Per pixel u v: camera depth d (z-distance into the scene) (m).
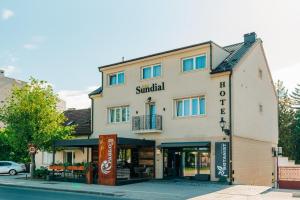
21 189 20.94
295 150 50.47
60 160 32.03
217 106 22.78
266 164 27.53
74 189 19.58
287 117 52.28
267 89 28.70
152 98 25.94
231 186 20.23
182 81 24.53
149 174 25.30
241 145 23.19
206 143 22.59
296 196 16.28
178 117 24.52
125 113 27.80
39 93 27.55
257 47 26.84
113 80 29.03
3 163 33.62
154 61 26.20
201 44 23.56
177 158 24.42
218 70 22.91
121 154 27.36
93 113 29.83
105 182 22.12
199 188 19.38
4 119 27.33
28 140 27.14
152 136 25.61
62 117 29.20
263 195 16.67
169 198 15.98
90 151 29.70
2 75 46.12
